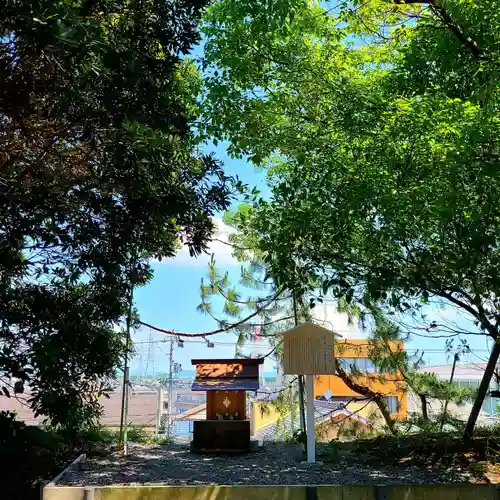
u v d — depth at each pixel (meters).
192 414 11.28
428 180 3.96
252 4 5.48
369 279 4.48
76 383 5.35
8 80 4.28
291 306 8.20
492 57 4.05
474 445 5.57
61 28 3.29
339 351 7.56
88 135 4.23
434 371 7.77
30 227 4.47
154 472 5.07
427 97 4.14
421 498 3.96
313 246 4.91
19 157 4.46
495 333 4.88
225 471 5.11
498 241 3.88
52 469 5.44
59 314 4.80
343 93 4.87
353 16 5.62
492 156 3.62
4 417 5.67
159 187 4.69
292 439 7.35
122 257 4.99
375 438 6.75
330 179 4.39
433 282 4.44
